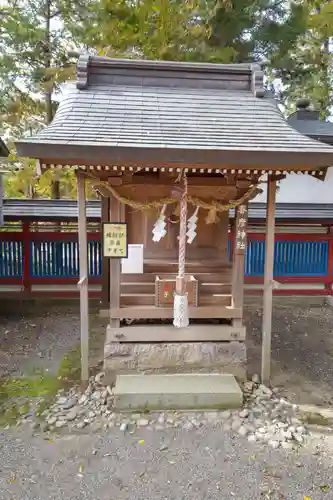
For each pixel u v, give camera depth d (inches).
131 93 207.9
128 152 165.5
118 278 206.1
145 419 183.8
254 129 192.2
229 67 219.8
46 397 206.1
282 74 567.8
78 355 265.4
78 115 187.5
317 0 507.8
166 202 196.2
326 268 403.2
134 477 146.6
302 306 401.4
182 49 448.5
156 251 216.7
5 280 374.6
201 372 215.3
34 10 539.5
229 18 449.4
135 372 212.1
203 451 162.2
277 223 377.4
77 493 138.5
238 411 191.5
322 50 592.4
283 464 154.7
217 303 217.6
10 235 367.6
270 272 211.0
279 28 467.2
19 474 147.2
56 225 380.5
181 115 196.7
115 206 200.1
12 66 495.5
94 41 461.7
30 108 545.3
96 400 200.2
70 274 381.4
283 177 198.4
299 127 438.6
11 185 658.8
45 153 161.8
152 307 210.8
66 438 169.8
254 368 246.5
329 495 138.9
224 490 140.6
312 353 277.6
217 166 176.9
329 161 173.2
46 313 362.0
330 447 166.1
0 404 198.5
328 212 385.4
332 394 216.5
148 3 431.8
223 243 220.5
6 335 303.4
